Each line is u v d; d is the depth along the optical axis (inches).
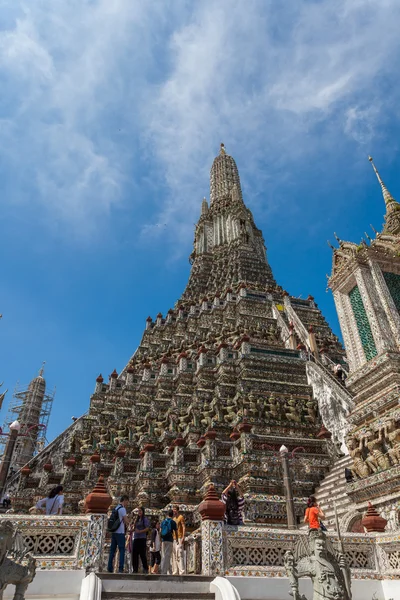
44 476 1057.5
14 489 1248.8
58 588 351.9
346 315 703.1
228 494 510.6
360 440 587.2
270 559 413.4
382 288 655.8
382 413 579.2
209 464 915.4
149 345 1939.0
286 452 699.4
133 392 1544.0
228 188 3501.5
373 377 605.9
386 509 528.1
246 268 2421.3
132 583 360.5
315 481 890.7
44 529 379.2
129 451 1140.5
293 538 425.4
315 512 452.8
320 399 1188.5
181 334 1935.3
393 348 600.4
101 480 417.1
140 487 970.1
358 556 443.8
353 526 584.4
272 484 858.8
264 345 1412.4
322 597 314.5
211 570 389.1
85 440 1239.5
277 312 1876.2
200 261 2728.8
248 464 882.1
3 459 781.3
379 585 426.0
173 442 1019.3
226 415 1141.7
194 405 1192.2
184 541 529.7
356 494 576.1
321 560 326.3
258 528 423.2
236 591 351.3
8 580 285.4
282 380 1307.8
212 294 2201.0
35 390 2923.2
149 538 632.4
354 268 692.7
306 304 2111.2
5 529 296.4
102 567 377.1
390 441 548.7
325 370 1283.2
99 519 390.6
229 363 1368.1
